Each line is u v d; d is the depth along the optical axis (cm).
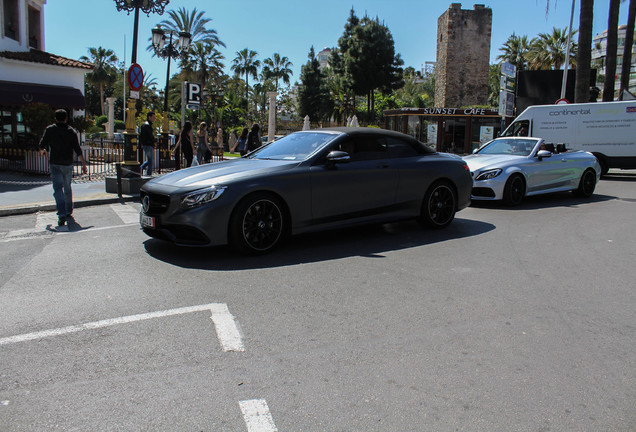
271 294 444
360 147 664
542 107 1653
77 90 2095
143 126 1272
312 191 600
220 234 543
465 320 391
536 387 290
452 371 308
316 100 6231
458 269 534
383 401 273
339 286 470
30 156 1461
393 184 677
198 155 1485
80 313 395
